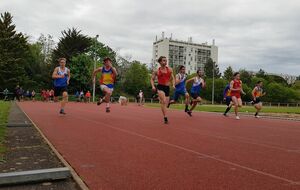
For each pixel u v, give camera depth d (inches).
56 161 199.9
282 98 3887.8
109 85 538.3
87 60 2635.3
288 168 194.7
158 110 831.7
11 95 2265.0
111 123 423.8
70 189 150.6
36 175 158.7
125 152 232.2
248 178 170.6
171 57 6323.8
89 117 515.5
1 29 2534.5
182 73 605.3
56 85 545.6
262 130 400.5
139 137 303.4
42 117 496.7
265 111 1047.6
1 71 2406.5
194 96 616.1
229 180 166.2
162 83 447.8
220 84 3585.1
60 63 540.4
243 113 831.7
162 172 180.1
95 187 153.1
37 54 3139.8
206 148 254.5
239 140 304.2
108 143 267.9
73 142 269.9
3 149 231.1
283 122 551.8
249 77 4458.7
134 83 3196.4
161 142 277.9
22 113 581.0
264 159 219.3
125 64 3395.7
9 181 153.9
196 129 383.2
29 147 243.4
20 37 2618.1
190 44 6456.7
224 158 219.0
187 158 216.2
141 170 183.6
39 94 2335.1
